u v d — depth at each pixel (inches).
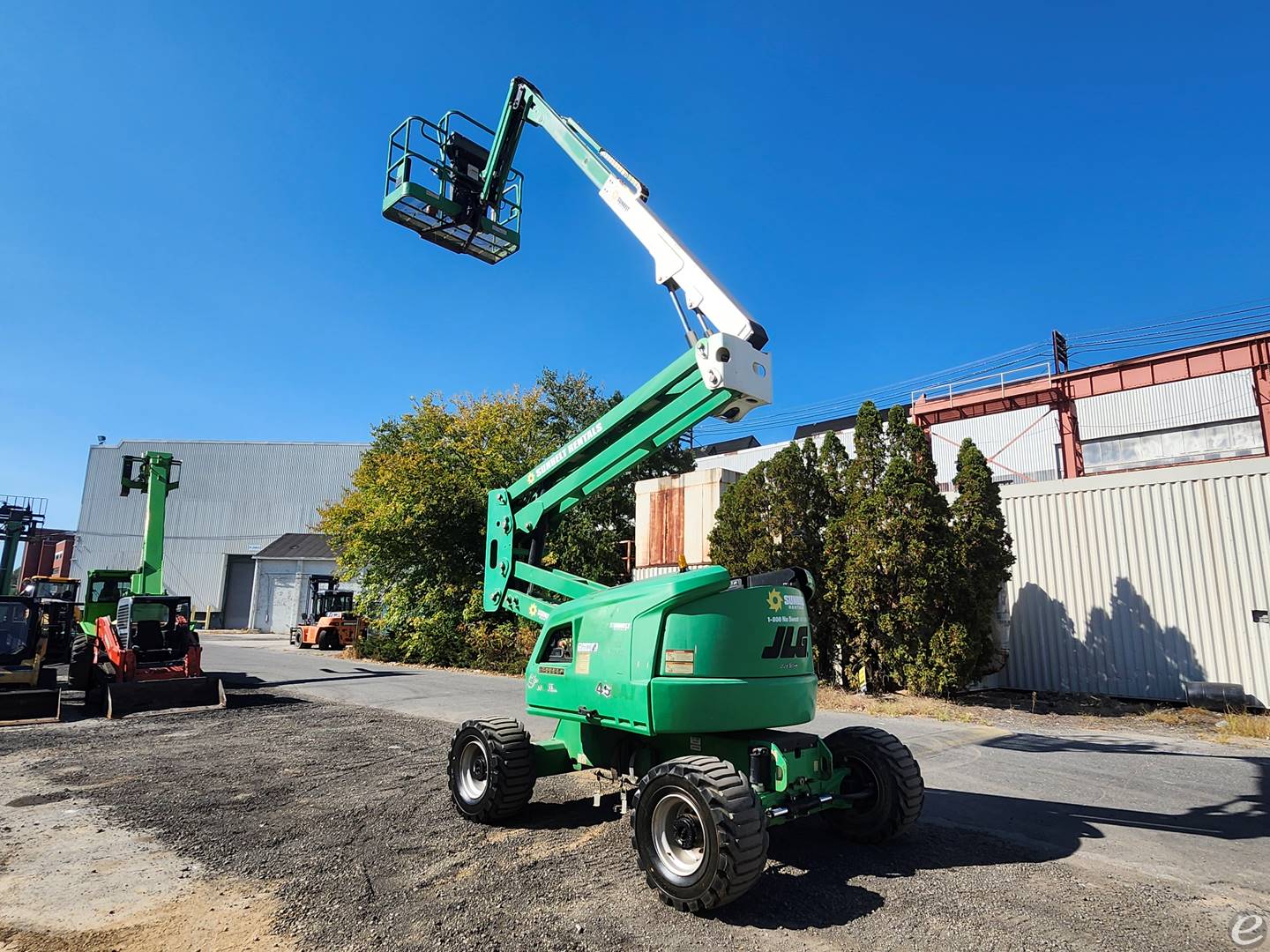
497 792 231.5
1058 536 582.9
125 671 517.3
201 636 1657.2
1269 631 485.1
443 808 259.4
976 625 534.3
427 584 870.4
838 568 575.2
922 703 498.3
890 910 170.9
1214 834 227.9
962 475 557.0
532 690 244.4
